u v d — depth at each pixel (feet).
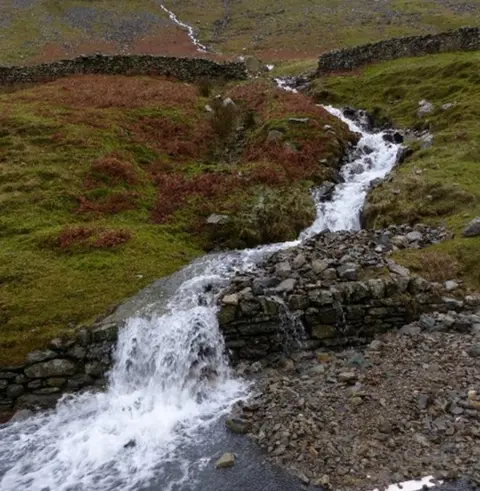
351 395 35.76
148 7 323.98
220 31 283.79
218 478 30.78
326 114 93.66
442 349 39.68
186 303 45.60
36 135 80.74
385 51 124.47
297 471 30.07
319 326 42.80
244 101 104.53
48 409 39.70
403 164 76.02
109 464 33.32
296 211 67.41
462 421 32.17
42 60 206.59
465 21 244.63
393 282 44.21
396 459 30.04
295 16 296.92
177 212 67.15
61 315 45.24
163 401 39.45
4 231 60.03
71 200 66.74
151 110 96.17
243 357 42.34
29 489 31.78
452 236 54.03
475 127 78.84
